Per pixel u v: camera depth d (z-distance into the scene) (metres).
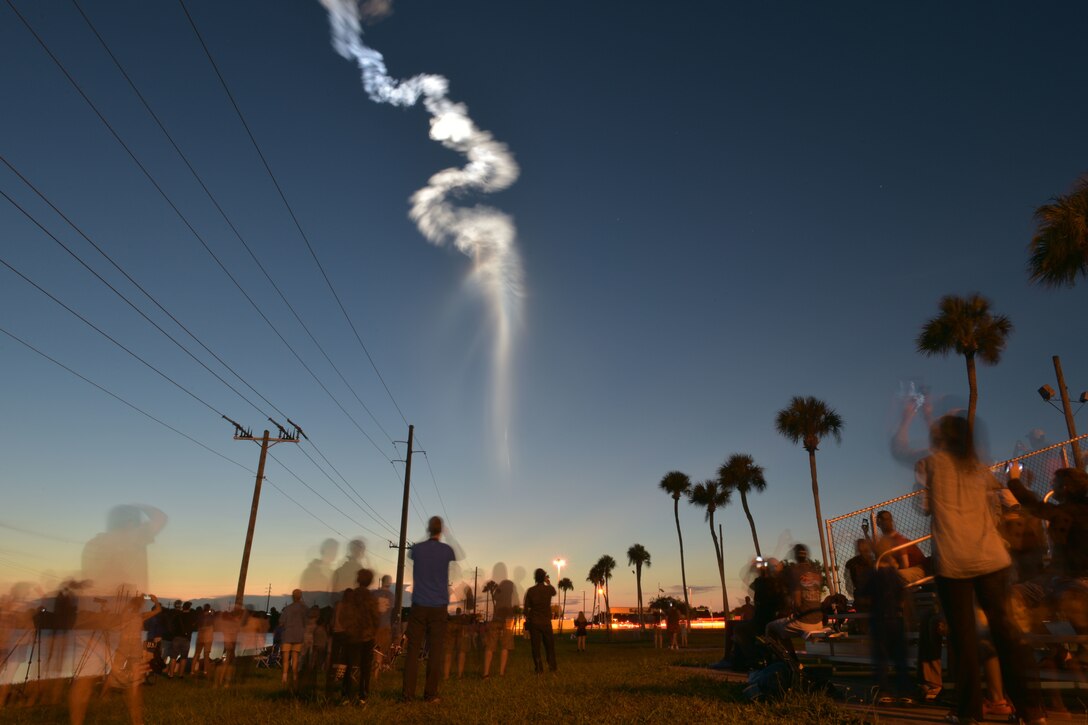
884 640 6.62
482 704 8.70
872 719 5.51
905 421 5.52
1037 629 5.88
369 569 10.15
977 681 4.95
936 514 5.14
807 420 51.31
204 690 13.34
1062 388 26.44
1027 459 8.24
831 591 10.96
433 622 9.61
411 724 7.30
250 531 33.84
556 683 11.31
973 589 5.00
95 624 7.14
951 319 33.12
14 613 10.27
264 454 34.78
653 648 34.59
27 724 8.80
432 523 10.12
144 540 7.27
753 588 11.66
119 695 12.05
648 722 6.34
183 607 17.83
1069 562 5.67
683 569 74.69
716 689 8.63
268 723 8.02
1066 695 5.95
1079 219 20.33
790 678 7.05
